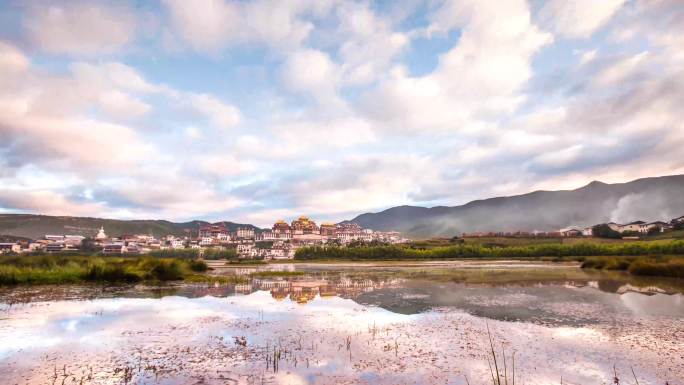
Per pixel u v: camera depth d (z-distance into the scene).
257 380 12.75
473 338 18.22
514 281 45.19
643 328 20.00
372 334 19.05
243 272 69.50
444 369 13.91
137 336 18.55
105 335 18.72
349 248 179.12
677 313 23.97
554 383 12.62
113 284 41.66
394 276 57.00
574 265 83.94
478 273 60.38
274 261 171.62
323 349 16.36
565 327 20.41
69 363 14.45
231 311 25.47
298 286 42.41
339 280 50.44
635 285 39.56
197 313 24.64
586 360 14.89
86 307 26.64
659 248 116.56
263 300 30.78
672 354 15.55
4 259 48.81
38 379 12.77
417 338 18.25
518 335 18.75
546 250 144.25
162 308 26.47
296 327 20.61
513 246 164.75
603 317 22.89
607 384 12.52
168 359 14.95
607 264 64.88
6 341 17.58
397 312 25.14
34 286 38.62
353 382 12.59
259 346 16.83
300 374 13.32
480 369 13.91
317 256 180.62
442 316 23.58
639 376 13.20
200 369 13.78
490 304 27.92
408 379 12.91
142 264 49.00
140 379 12.81
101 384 12.34
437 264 105.75
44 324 21.11
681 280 44.62
